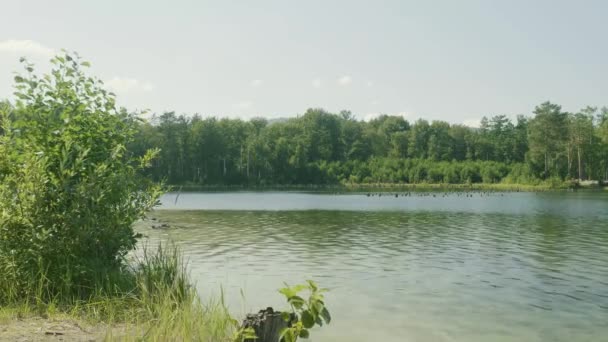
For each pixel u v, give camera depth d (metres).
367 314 13.07
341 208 55.41
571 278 17.59
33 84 13.29
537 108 141.88
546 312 13.38
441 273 18.41
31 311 10.52
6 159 12.43
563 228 34.16
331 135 190.88
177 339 9.08
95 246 12.64
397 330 11.77
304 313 6.77
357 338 11.19
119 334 9.12
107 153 13.92
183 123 152.38
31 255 11.62
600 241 27.25
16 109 13.16
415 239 28.11
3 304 10.95
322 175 156.75
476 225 36.00
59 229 12.15
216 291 15.41
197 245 25.30
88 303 10.74
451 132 185.12
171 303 10.66
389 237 28.92
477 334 11.55
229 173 151.50
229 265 19.80
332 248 24.50
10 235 11.72
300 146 158.50
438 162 162.12
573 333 11.69
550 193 102.00
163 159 141.00
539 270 19.05
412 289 15.87
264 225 35.84
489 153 181.00
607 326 12.17
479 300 14.54
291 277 17.59
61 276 11.41
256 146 153.75
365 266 19.69
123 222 13.19
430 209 53.78
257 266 19.59
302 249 24.14
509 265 20.03
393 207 57.50
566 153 139.75
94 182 12.59
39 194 11.93
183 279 12.76
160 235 29.30
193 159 148.75
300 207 57.38
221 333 9.59
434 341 11.05
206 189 133.88
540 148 138.88
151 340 8.76
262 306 13.65
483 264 20.19
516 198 80.31
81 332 9.31
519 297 14.91
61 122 13.58
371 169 159.00
